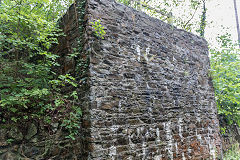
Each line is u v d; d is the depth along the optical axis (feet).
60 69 14.21
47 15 16.08
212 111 18.66
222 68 22.54
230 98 21.45
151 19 15.62
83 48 12.11
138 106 12.99
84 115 11.28
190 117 16.35
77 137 11.50
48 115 11.76
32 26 13.17
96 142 10.71
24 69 13.50
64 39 14.30
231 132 24.06
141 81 13.58
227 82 22.08
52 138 11.30
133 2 15.74
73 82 12.48
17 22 12.57
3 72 12.50
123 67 12.84
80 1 13.01
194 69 18.11
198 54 19.07
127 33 13.66
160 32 16.01
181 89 16.30
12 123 10.78
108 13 13.04
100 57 11.93
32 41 13.71
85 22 12.28
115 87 12.14
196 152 15.96
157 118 13.89
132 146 12.10
